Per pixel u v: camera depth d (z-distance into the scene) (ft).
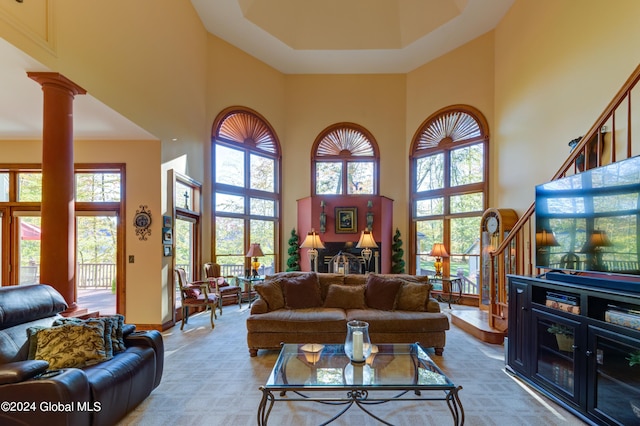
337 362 8.00
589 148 12.13
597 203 7.72
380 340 11.51
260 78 23.30
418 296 12.66
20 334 7.48
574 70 13.35
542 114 15.43
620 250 7.10
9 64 9.20
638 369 6.48
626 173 7.01
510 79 18.31
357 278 14.15
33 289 8.23
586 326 7.30
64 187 10.24
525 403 8.21
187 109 17.98
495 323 13.60
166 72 15.85
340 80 24.70
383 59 23.08
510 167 18.21
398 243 23.35
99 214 15.43
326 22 21.48
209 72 20.61
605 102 11.82
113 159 15.37
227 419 7.54
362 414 7.73
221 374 10.03
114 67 12.12
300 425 7.26
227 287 19.24
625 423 6.50
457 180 21.98
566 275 8.71
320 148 24.77
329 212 23.25
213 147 20.62
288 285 13.21
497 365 10.67
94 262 15.46
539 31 15.65
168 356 11.61
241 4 18.62
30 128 14.28
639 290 6.75
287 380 6.88
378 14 21.13
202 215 19.67
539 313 8.79
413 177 24.08
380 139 24.45
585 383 7.30
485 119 20.52
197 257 19.13
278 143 24.27
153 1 14.73
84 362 7.32
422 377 7.02
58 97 10.02
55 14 9.66
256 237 23.26
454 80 21.98
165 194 15.70
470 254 21.25
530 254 11.89
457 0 18.74
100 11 11.44
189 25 18.19
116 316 8.99
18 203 15.72
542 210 9.64
